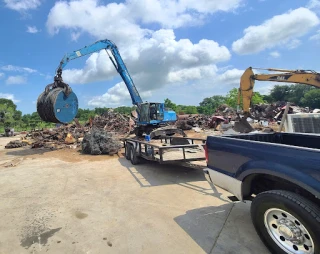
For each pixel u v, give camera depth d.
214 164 3.39
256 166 2.66
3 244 3.14
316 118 5.63
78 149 11.77
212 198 4.44
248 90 10.31
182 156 6.25
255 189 3.03
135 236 3.20
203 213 3.80
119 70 15.80
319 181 2.07
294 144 3.90
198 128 20.02
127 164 7.84
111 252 2.85
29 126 44.81
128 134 18.77
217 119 21.58
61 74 11.52
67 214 4.02
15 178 6.62
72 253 2.87
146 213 3.91
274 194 2.42
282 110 23.59
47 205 4.47
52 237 3.27
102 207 4.26
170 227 3.40
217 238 3.04
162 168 7.03
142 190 5.09
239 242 2.92
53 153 10.94
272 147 2.52
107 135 10.80
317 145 3.54
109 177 6.30
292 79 9.38
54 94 10.73
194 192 4.81
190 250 2.81
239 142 2.94
